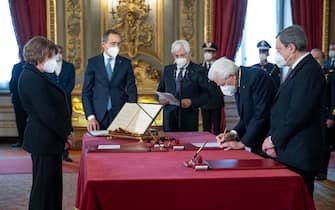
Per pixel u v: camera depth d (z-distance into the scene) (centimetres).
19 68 680
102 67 391
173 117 401
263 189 205
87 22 711
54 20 702
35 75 275
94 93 392
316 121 250
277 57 263
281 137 248
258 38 763
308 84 243
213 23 727
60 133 282
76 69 712
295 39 250
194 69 407
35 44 279
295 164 247
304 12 738
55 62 286
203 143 298
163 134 338
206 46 624
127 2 711
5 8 724
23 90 276
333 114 480
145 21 720
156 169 221
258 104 281
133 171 216
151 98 709
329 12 745
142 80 718
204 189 202
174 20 723
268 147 263
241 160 240
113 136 320
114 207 199
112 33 387
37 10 700
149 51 723
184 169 221
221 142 287
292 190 206
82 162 281
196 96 405
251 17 761
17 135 730
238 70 289
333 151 672
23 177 504
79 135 692
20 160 597
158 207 201
